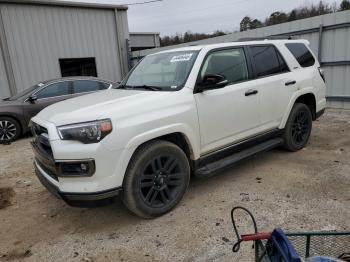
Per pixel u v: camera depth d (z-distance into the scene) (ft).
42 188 15.14
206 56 12.99
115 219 11.66
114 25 47.11
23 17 39.29
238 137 13.94
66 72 44.21
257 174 14.84
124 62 48.91
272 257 5.78
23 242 10.58
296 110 16.81
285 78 15.98
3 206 13.41
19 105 26.25
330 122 24.49
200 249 9.50
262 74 15.05
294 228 10.17
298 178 14.07
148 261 9.13
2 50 38.32
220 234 10.16
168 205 11.55
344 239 6.78
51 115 10.98
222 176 14.88
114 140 9.86
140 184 10.69
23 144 24.86
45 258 9.64
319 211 11.14
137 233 10.59
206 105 12.35
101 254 9.62
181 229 10.61
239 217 11.07
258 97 14.48
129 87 14.01
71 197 9.91
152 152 10.80
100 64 46.52
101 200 9.97
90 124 9.68
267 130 15.47
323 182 13.51
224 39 39.22
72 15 42.98
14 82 39.47
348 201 11.76
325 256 6.31
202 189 13.58
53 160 10.02
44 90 27.25
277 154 17.48
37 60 40.88
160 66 13.83
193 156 12.20
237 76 13.97
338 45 28.76
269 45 16.01
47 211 12.73
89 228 11.19
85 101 11.91
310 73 17.66
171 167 11.50
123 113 10.23
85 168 9.72
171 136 11.88
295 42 17.75
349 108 28.86
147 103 10.91
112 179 9.96
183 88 11.97
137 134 10.32
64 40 42.73
